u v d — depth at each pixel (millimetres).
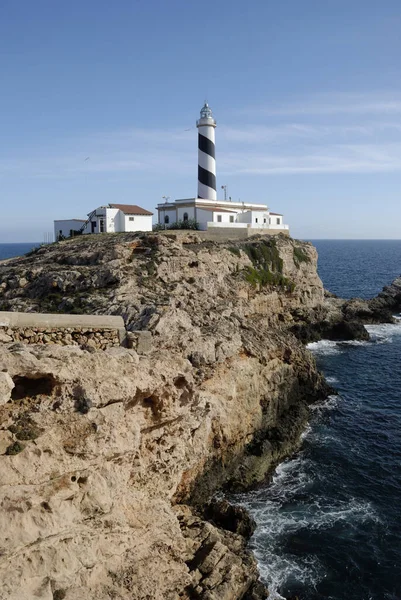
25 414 13773
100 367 15188
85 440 14281
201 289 40094
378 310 73438
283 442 32156
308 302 63812
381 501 26656
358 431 35094
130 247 42812
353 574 21625
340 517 25312
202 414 21594
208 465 27891
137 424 16219
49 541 12781
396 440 33656
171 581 16250
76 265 41594
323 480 28672
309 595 20531
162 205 76000
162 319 29812
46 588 12289
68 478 13805
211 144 76812
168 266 40375
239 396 31484
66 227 72812
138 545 15695
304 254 65500
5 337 17797
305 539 23719
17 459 12945
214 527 22016
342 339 63000
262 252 57562
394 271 164625
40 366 14117
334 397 41656
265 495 27328
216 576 18156
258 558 22406
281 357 38312
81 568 13391
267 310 56250
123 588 14453
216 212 69000
